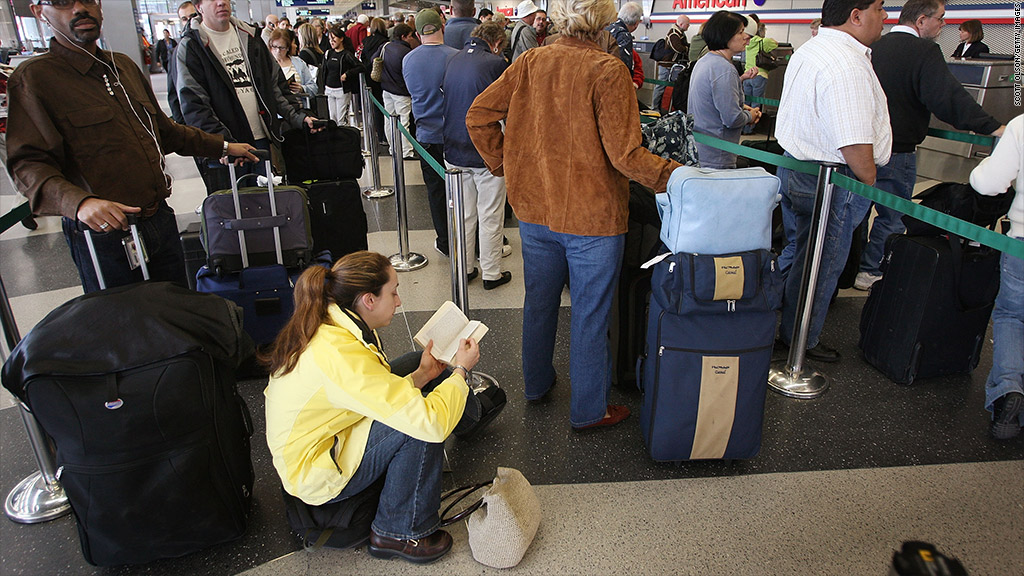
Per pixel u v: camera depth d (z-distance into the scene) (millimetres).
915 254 2564
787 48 7785
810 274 2518
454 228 2377
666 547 1842
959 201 2490
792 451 2271
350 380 1574
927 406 2545
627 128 1852
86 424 1552
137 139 2158
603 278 2062
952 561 817
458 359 1845
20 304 3514
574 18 1867
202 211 2633
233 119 3283
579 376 2236
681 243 1943
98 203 1851
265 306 2686
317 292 1635
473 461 2227
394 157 3797
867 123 2252
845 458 2232
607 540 1870
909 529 1901
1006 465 2189
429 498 1764
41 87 1913
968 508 1986
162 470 1634
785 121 2553
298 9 21656
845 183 2318
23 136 1887
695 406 2018
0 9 9047
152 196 2223
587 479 2129
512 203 2162
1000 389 2271
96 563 1734
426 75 3869
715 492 2066
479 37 3336
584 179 1940
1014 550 1819
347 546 1809
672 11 12555
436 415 1617
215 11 3195
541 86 1957
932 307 2543
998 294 2465
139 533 1682
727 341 1972
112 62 2125
